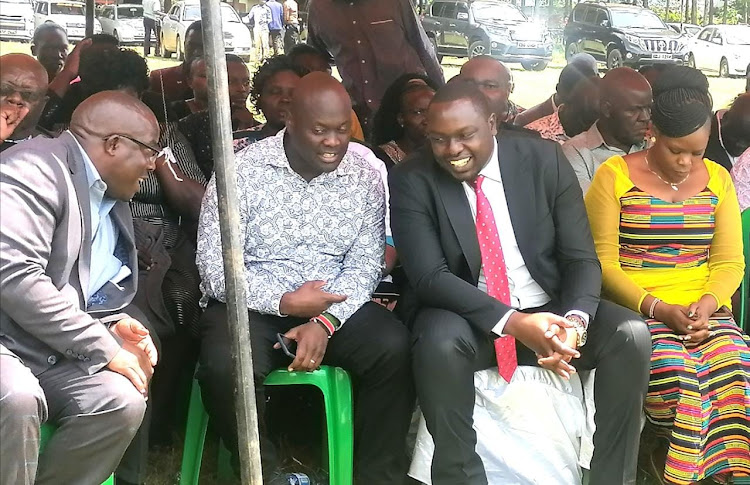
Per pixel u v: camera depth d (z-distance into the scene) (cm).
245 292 250
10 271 246
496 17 1429
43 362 260
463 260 313
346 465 304
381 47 584
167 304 335
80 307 266
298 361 295
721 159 442
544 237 315
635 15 1427
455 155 297
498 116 398
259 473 259
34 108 314
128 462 297
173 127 396
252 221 317
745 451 312
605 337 301
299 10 1097
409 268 312
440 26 1455
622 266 340
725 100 991
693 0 1709
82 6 1038
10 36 1082
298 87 310
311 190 319
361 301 312
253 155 320
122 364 261
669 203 331
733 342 316
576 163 396
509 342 305
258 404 295
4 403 236
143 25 1023
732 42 1271
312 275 319
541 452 305
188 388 349
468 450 293
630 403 299
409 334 309
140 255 335
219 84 236
